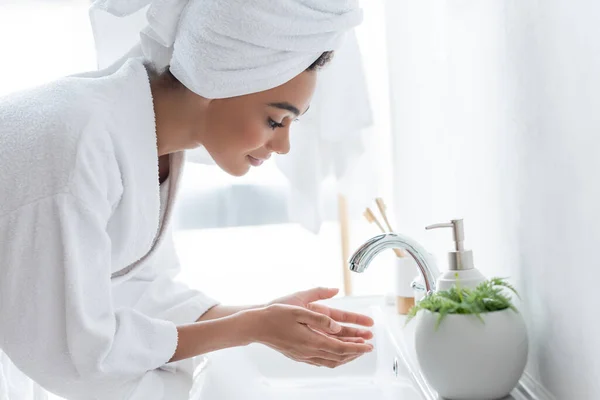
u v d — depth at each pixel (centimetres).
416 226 147
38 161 81
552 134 74
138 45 105
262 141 97
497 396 80
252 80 90
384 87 183
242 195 221
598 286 66
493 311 79
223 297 248
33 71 197
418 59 140
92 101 87
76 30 198
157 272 119
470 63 104
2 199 80
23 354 83
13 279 81
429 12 130
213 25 87
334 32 92
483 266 105
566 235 73
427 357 80
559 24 70
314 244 249
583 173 67
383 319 125
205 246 247
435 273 101
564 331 76
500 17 88
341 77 162
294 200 169
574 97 67
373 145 177
